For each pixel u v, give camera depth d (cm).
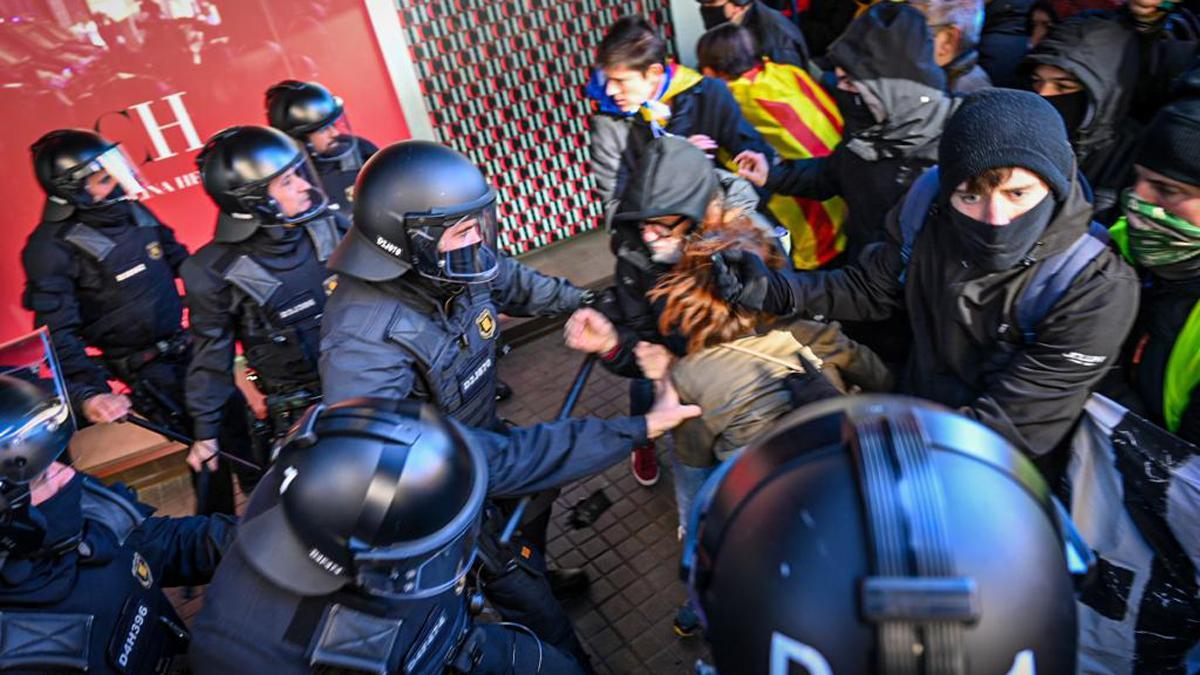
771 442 91
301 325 278
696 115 323
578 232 544
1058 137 146
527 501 194
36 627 144
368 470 125
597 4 485
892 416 83
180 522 191
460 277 186
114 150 311
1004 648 72
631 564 292
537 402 404
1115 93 227
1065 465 174
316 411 142
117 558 165
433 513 127
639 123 317
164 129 418
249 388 393
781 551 78
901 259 193
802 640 75
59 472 153
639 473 323
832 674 73
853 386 203
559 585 278
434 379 194
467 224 182
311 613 132
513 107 489
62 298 308
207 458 290
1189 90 163
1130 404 171
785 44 403
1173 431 161
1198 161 143
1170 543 157
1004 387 165
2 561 143
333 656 129
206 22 407
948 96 246
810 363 174
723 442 177
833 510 76
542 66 486
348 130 383
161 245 345
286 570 128
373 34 443
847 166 265
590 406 394
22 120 390
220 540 186
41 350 165
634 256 217
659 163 198
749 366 171
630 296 227
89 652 150
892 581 69
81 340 329
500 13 463
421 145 189
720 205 199
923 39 234
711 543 90
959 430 84
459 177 183
